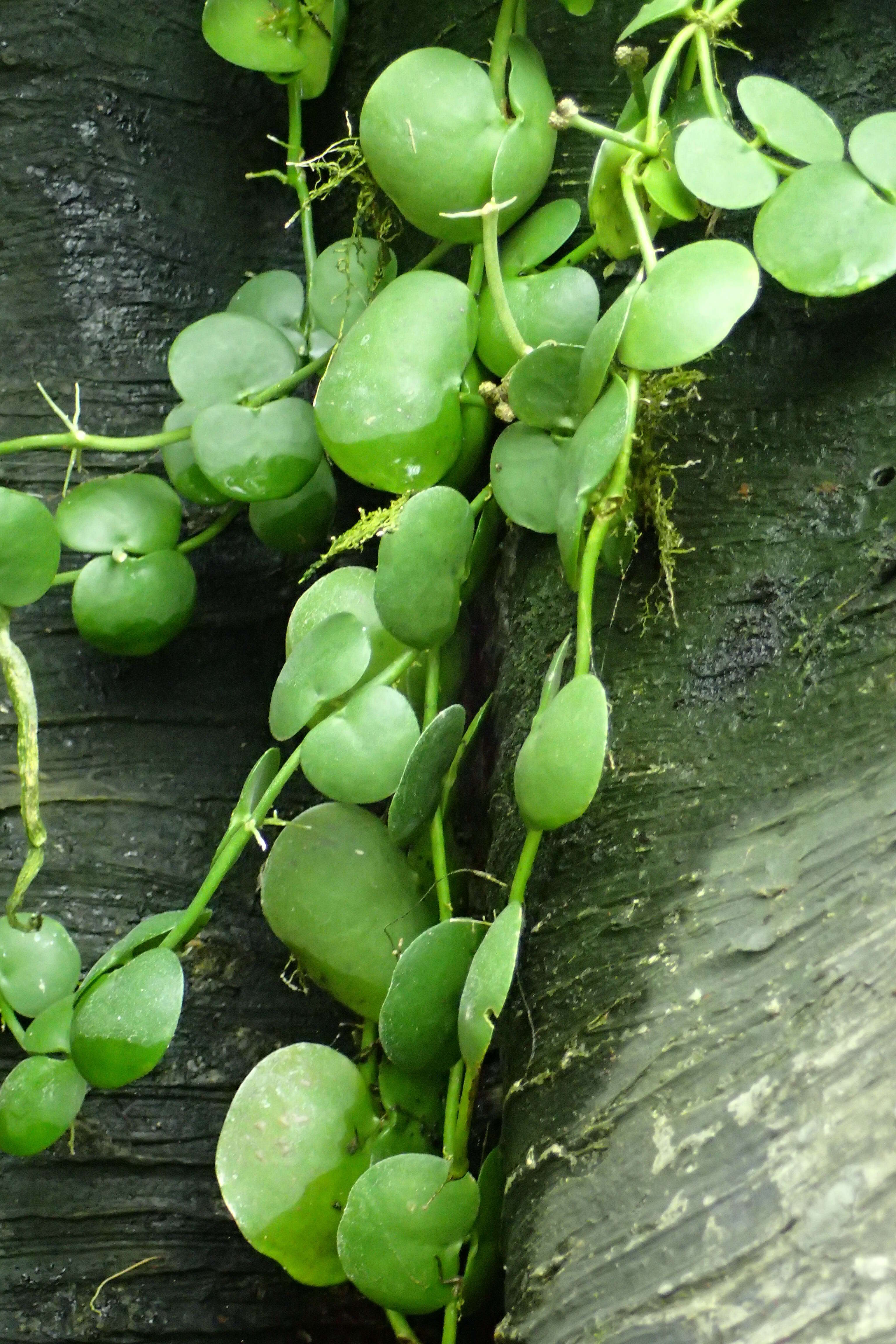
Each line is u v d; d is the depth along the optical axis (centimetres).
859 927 126
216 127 150
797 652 130
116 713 145
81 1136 141
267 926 145
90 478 146
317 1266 134
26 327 147
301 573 147
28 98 148
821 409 132
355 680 133
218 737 146
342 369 135
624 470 129
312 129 150
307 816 136
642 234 130
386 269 141
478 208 135
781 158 133
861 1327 122
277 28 142
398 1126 135
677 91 135
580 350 131
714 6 131
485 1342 140
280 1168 133
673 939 129
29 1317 140
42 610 145
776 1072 125
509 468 133
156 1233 141
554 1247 127
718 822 130
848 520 131
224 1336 141
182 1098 142
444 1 142
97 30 148
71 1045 133
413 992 131
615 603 134
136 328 148
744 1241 124
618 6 139
